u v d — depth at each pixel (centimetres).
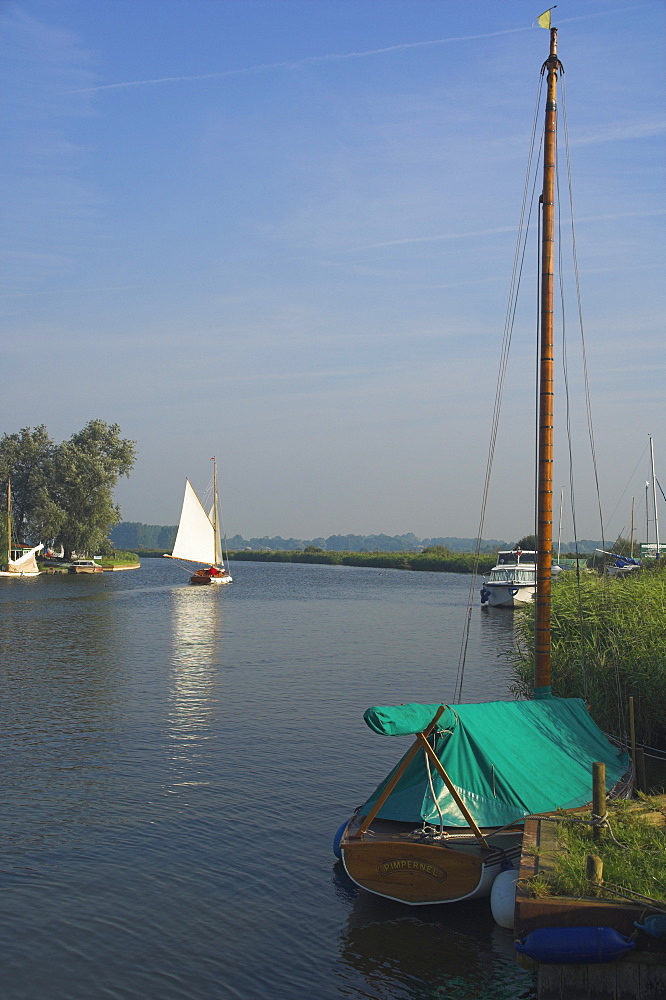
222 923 1336
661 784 1880
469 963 1220
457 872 1295
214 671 3650
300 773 2103
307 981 1176
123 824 1747
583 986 1003
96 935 1297
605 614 2539
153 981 1171
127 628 5344
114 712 2783
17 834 1689
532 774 1450
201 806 1858
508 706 1591
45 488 11731
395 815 1431
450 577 12331
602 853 1192
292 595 8525
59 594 8188
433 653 4247
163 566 16200
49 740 2409
